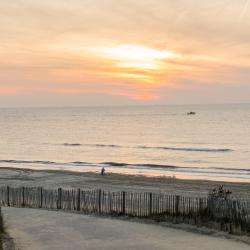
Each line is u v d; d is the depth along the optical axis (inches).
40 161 3361.2
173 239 776.9
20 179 2122.3
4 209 1154.0
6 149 4485.7
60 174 2319.1
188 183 1940.2
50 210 1141.1
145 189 1740.9
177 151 3998.5
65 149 4409.5
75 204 1203.9
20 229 877.2
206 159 3366.1
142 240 770.8
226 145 4466.0
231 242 747.4
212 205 918.4
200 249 703.1
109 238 789.9
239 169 2741.1
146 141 5142.7
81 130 7209.6
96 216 1034.7
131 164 3036.4
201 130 6614.2
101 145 4744.1
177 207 979.3
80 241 765.9
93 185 1881.2
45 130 7313.0
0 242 711.7
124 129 7268.7
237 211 872.9
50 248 711.7
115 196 1305.4
